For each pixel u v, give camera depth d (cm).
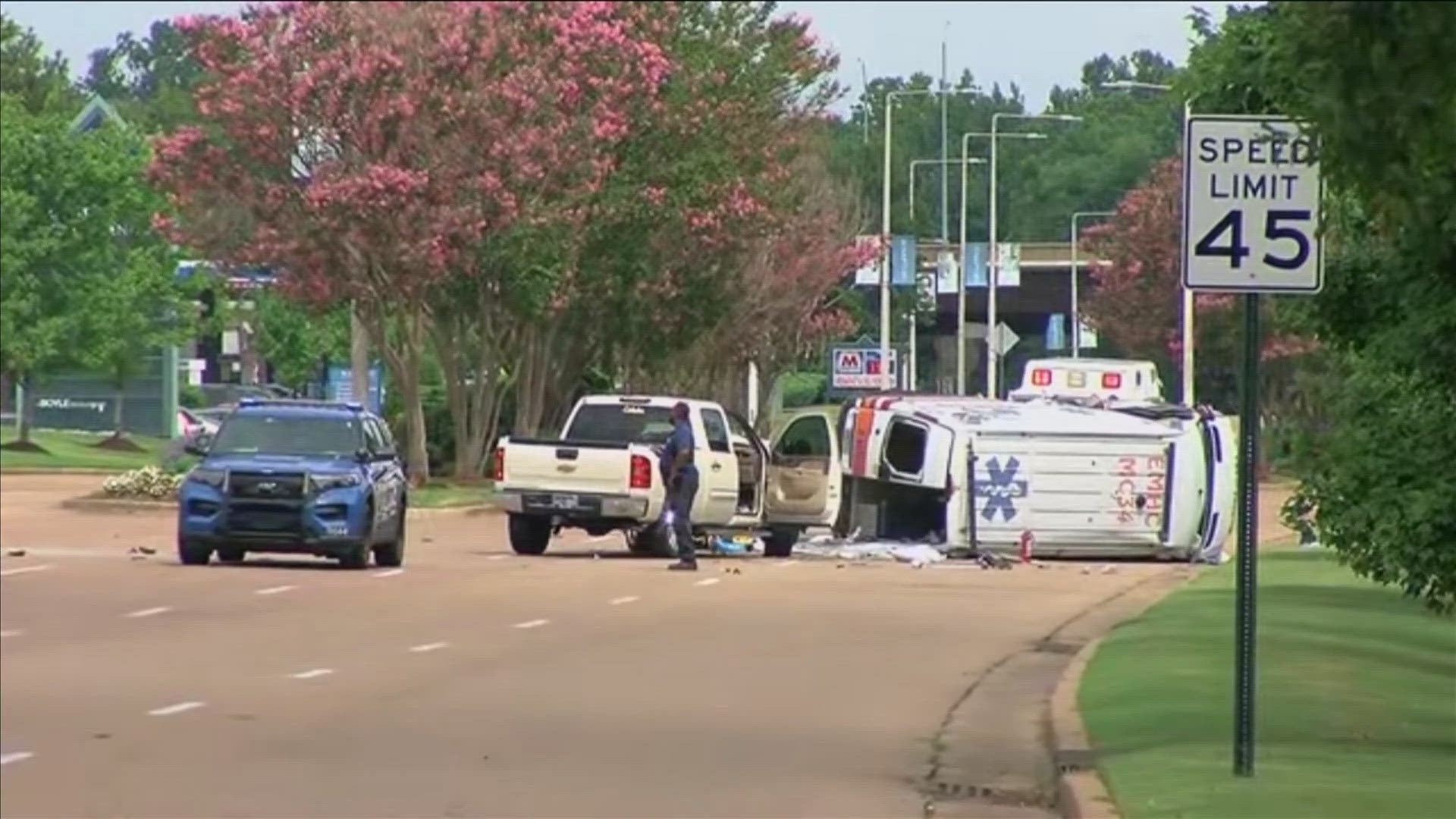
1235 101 4788
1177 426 13125
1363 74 2269
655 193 17875
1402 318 5019
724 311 19438
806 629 8750
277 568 10912
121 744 5572
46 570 10456
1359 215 4744
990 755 5650
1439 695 6462
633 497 12138
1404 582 5091
